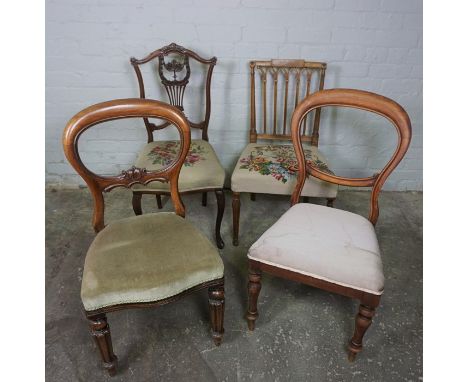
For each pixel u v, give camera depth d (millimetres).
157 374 1160
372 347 1255
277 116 1995
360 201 2146
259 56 1835
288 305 1422
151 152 1674
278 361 1203
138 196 1579
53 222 1908
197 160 1612
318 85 1895
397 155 1189
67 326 1321
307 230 1159
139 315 1367
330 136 2070
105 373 1161
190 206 2066
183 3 1703
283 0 1691
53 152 2127
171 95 1763
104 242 1099
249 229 1869
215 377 1153
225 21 1746
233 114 2006
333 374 1165
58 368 1176
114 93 1941
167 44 1806
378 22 1730
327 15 1723
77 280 1525
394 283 1536
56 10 1705
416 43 1773
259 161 1631
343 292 1050
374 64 1841
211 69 1734
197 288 1045
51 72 1868
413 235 1847
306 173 1379
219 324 1175
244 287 1510
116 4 1700
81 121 1010
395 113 1150
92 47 1808
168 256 1037
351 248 1080
